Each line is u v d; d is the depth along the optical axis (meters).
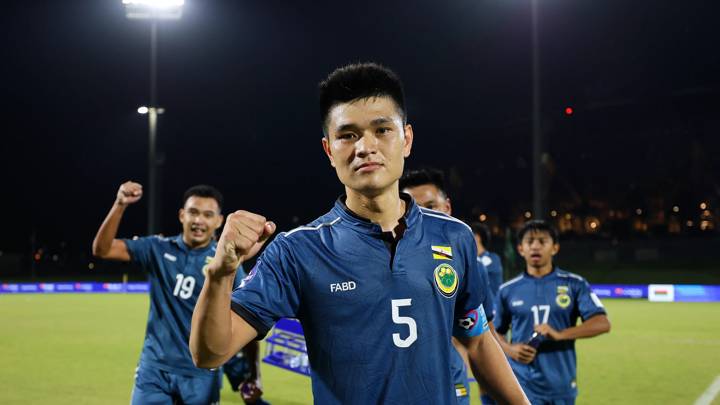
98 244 4.76
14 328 14.98
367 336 1.97
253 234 1.76
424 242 2.10
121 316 17.91
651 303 20.44
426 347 2.00
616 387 8.21
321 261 2.02
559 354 4.83
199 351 1.83
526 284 5.15
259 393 5.46
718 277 28.27
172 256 4.80
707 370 9.37
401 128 2.04
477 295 2.24
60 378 8.95
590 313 4.89
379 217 2.07
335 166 2.06
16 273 41.97
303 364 7.63
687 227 44.03
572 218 47.84
